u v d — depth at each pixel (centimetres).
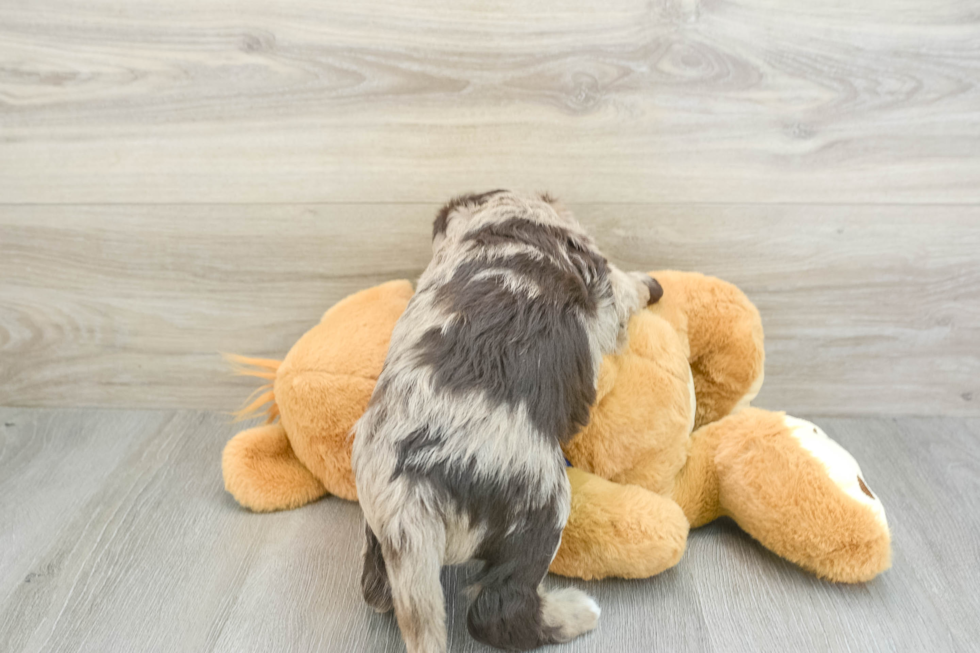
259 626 135
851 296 189
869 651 130
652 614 137
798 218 181
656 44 165
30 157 181
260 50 169
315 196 183
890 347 194
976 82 167
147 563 151
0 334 200
